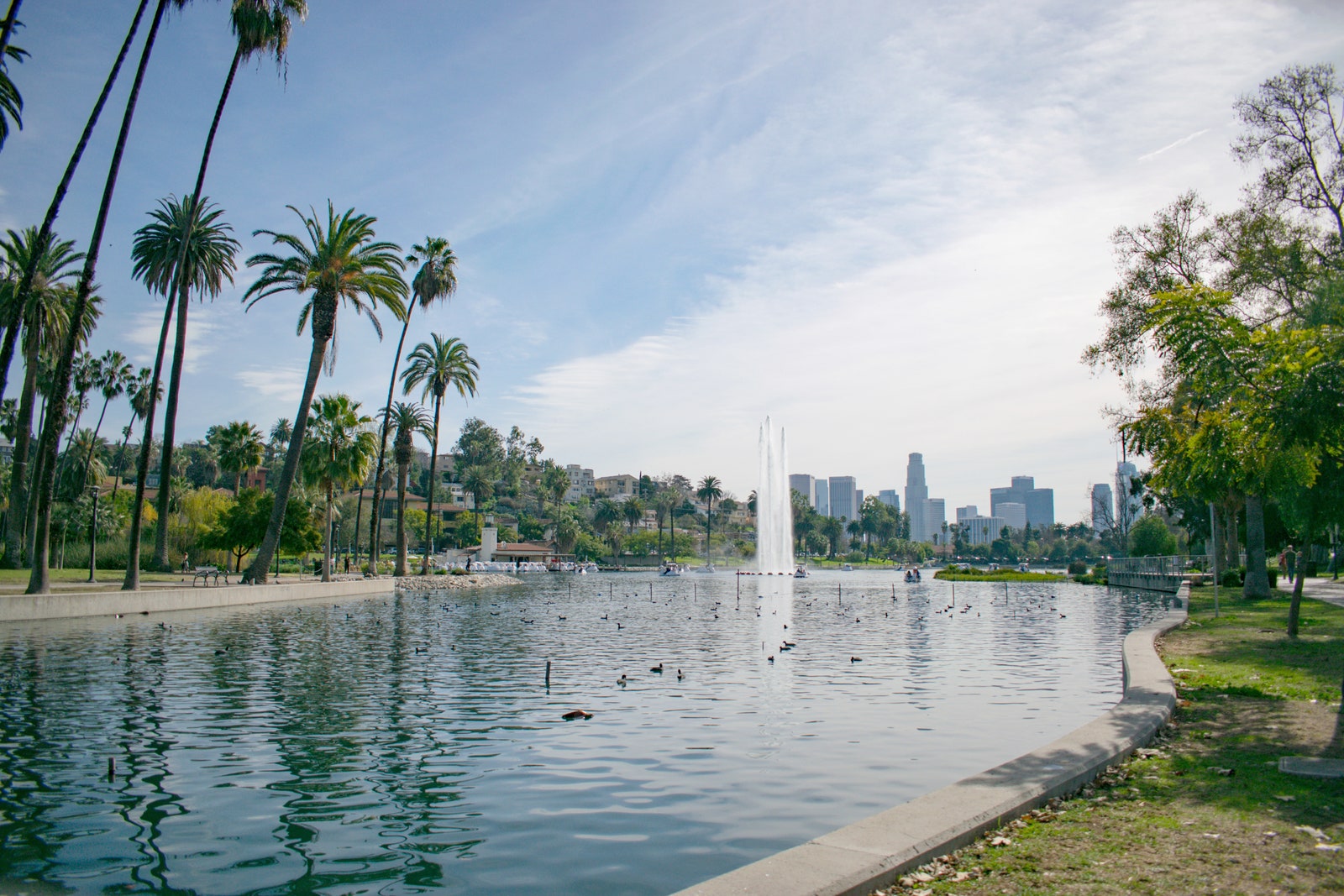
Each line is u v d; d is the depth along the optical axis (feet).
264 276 172.76
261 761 41.96
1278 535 240.32
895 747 45.57
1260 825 25.41
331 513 232.53
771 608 186.29
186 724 50.93
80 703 57.52
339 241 174.29
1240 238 112.16
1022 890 20.44
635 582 363.15
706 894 19.40
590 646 100.94
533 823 32.42
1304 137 106.11
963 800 27.07
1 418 299.79
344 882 26.30
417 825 32.07
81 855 28.58
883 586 326.03
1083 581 342.44
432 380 279.08
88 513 254.27
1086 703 59.93
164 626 115.75
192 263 194.70
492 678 72.38
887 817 25.36
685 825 32.12
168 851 28.99
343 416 220.84
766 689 66.54
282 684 67.56
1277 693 50.98
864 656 91.20
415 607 172.04
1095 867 22.00
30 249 199.31
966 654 93.15
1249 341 47.39
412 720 53.01
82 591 146.41
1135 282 122.01
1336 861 22.12
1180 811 27.07
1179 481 64.39
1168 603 191.11
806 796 36.09
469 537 615.16
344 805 34.68
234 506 228.22
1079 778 30.71
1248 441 51.57
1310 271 103.76
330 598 194.80
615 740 47.26
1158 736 39.50
